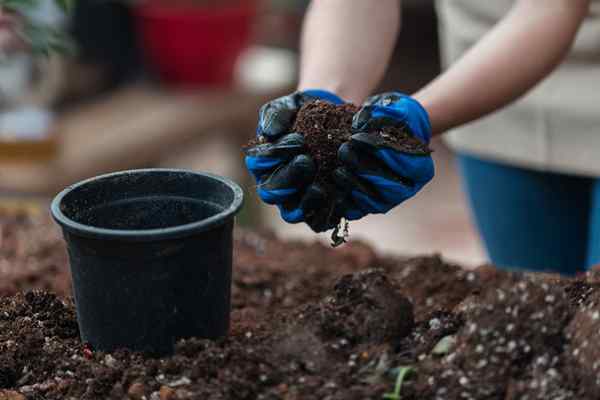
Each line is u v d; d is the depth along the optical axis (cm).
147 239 111
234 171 296
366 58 137
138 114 269
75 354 121
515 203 179
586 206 175
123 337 117
